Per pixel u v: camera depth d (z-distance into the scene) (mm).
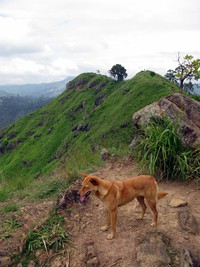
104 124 30391
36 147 38625
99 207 2711
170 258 2109
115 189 2271
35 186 3580
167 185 3156
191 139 3436
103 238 2326
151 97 30984
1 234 2391
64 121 40750
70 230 2434
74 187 2838
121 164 3756
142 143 3457
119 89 38438
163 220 2523
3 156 42156
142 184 2381
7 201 3182
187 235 2346
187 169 3164
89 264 2096
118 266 2062
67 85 50875
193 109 3852
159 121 3645
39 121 44719
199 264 2137
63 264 2125
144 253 2102
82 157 4453
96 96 42469
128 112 29578
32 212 2684
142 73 38500
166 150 3213
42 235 2336
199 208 2699
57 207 2648
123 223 2518
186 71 7512
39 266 2137
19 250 2244
